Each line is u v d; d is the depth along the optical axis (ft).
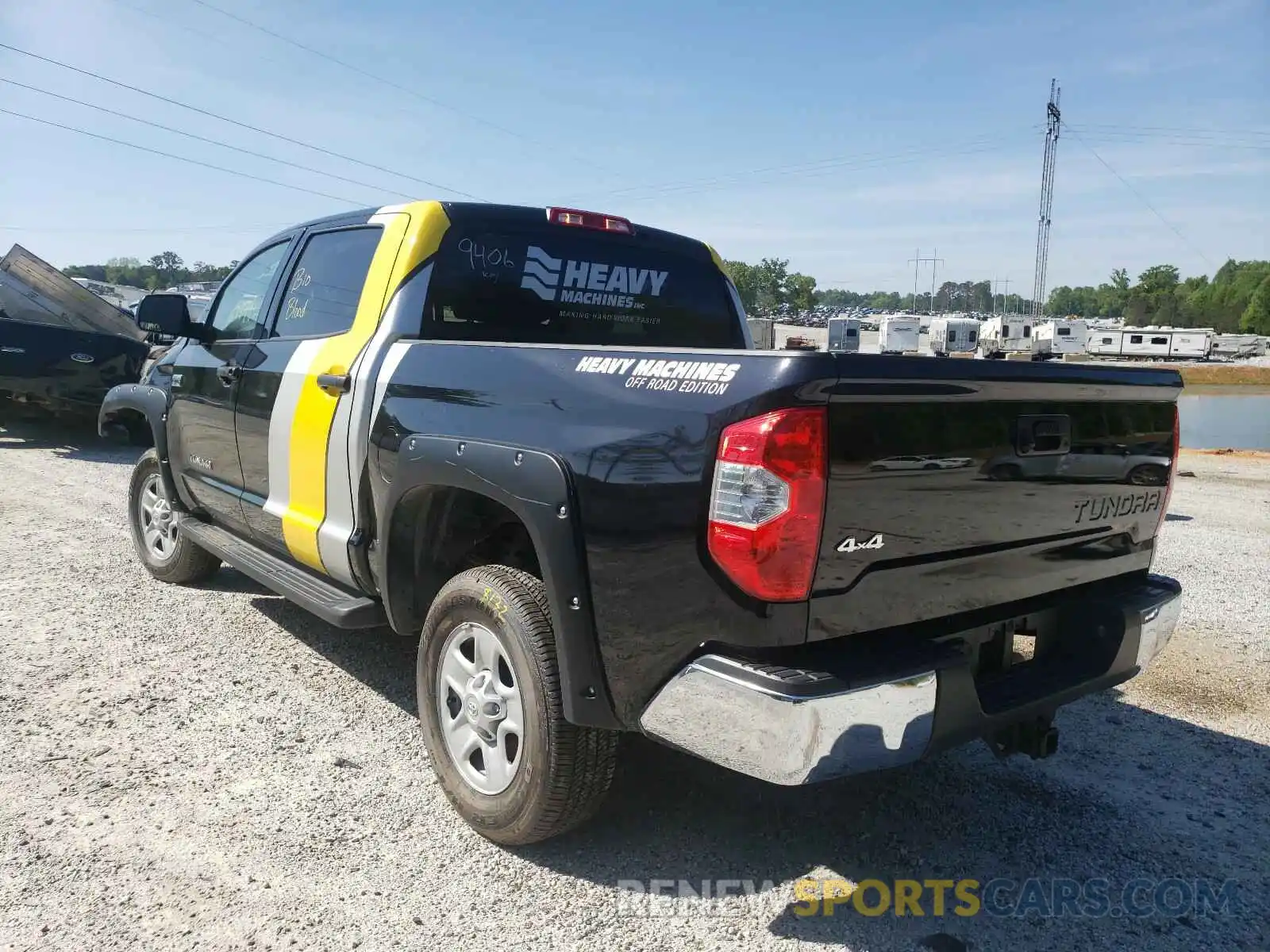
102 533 22.68
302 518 13.20
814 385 7.26
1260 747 12.85
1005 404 8.64
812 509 7.37
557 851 9.84
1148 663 10.20
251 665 14.65
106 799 10.54
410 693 13.80
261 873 9.27
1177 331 243.19
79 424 37.35
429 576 11.44
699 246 15.79
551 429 9.02
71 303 38.40
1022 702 8.87
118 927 8.40
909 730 7.86
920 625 8.57
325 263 14.05
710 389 7.83
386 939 8.36
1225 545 25.64
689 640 7.94
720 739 7.79
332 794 10.84
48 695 13.24
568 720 8.80
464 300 12.70
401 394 11.09
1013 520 8.89
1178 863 9.97
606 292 14.33
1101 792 11.49
